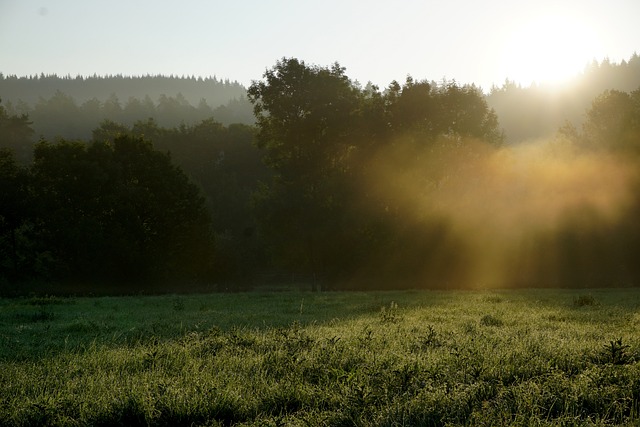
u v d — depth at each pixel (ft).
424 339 31.73
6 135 336.70
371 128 153.48
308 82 156.25
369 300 78.79
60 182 146.00
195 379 22.18
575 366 24.40
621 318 46.65
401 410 17.89
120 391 20.53
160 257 156.97
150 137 295.89
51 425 17.81
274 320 49.01
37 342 35.70
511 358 25.43
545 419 17.16
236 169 315.17
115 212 148.66
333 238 148.87
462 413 17.88
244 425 17.44
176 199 161.68
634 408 18.49
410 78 157.38
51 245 144.77
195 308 67.36
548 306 62.85
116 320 51.21
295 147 162.20
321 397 19.88
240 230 270.46
